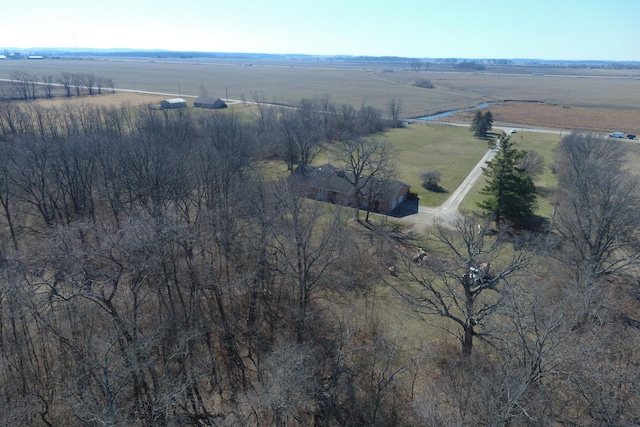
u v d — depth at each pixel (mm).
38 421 26391
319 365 31500
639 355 29672
